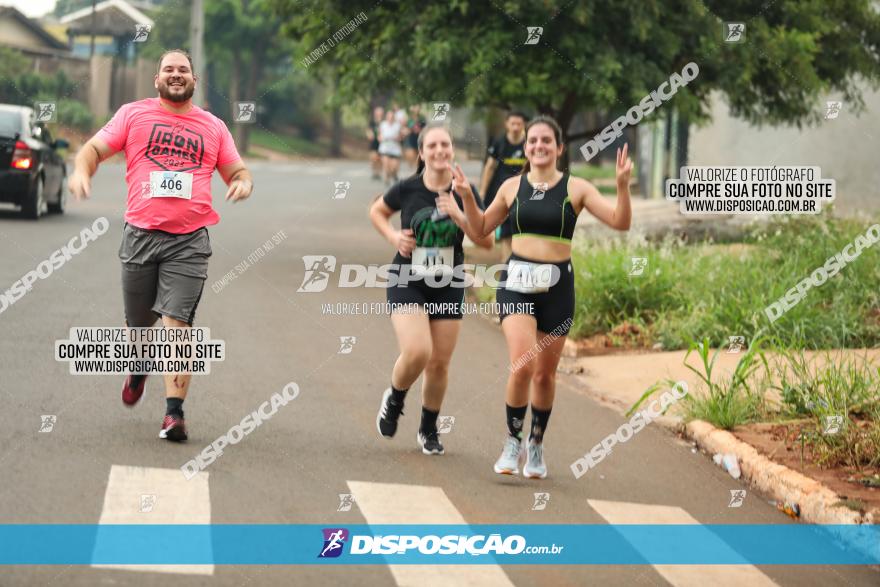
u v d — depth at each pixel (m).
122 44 48.56
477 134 44.31
